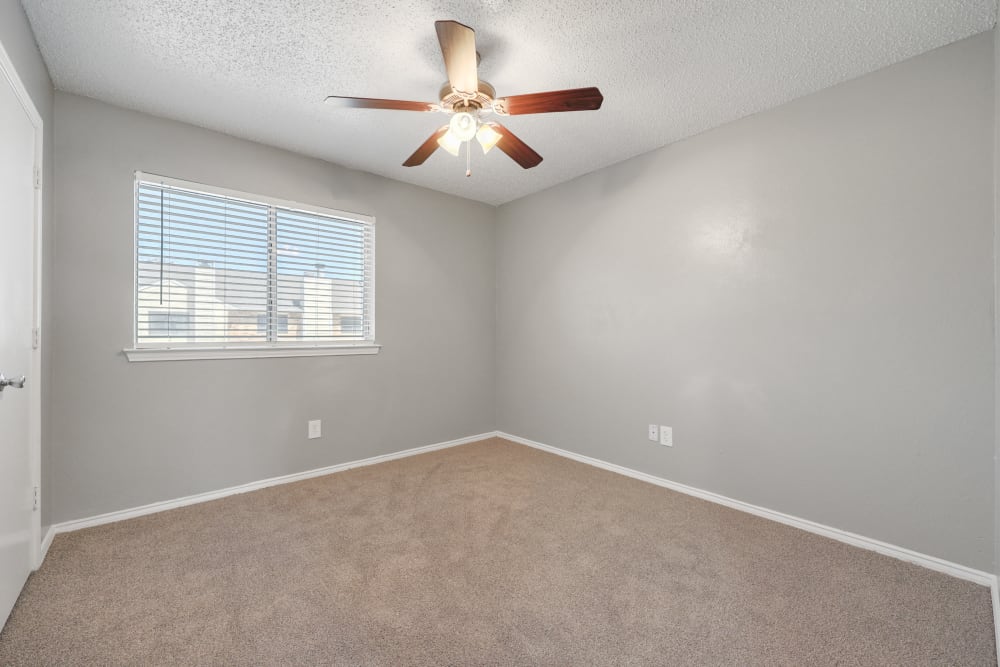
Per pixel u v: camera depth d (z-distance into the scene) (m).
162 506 2.40
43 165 1.92
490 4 1.60
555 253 3.53
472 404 3.90
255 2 1.58
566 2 1.59
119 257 2.29
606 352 3.16
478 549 2.00
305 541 2.07
